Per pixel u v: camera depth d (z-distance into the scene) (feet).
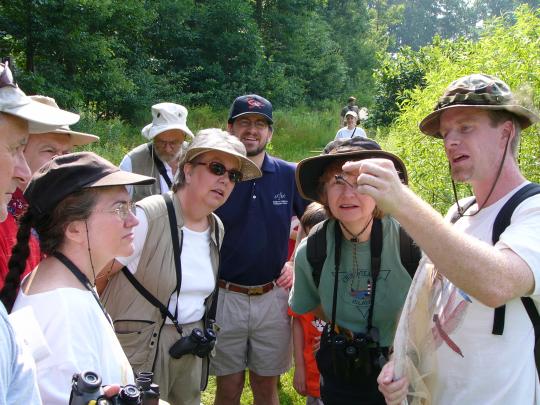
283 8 96.43
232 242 10.92
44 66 48.01
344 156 7.47
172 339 8.30
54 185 5.35
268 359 11.19
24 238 5.46
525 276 5.08
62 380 4.74
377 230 7.61
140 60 64.85
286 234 11.44
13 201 7.48
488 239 5.76
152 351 8.10
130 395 4.54
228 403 11.46
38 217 5.39
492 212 5.91
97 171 5.48
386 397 6.26
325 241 7.89
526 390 5.47
